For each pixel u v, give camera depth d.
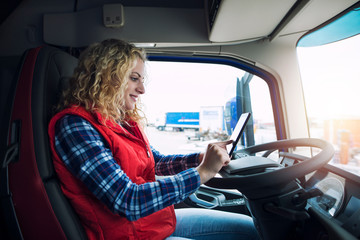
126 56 0.79
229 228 0.96
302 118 1.54
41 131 0.69
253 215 0.83
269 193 0.73
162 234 0.82
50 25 1.52
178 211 1.12
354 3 1.00
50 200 0.65
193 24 1.50
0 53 1.54
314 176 1.07
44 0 1.55
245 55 1.54
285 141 1.05
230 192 1.49
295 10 1.08
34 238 0.66
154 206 0.63
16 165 0.66
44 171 0.67
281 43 1.49
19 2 1.51
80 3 1.55
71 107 0.70
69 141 0.64
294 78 1.53
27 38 1.54
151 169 0.89
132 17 1.49
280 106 1.57
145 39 1.48
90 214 0.68
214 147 0.75
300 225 0.80
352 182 0.83
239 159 0.92
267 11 1.13
